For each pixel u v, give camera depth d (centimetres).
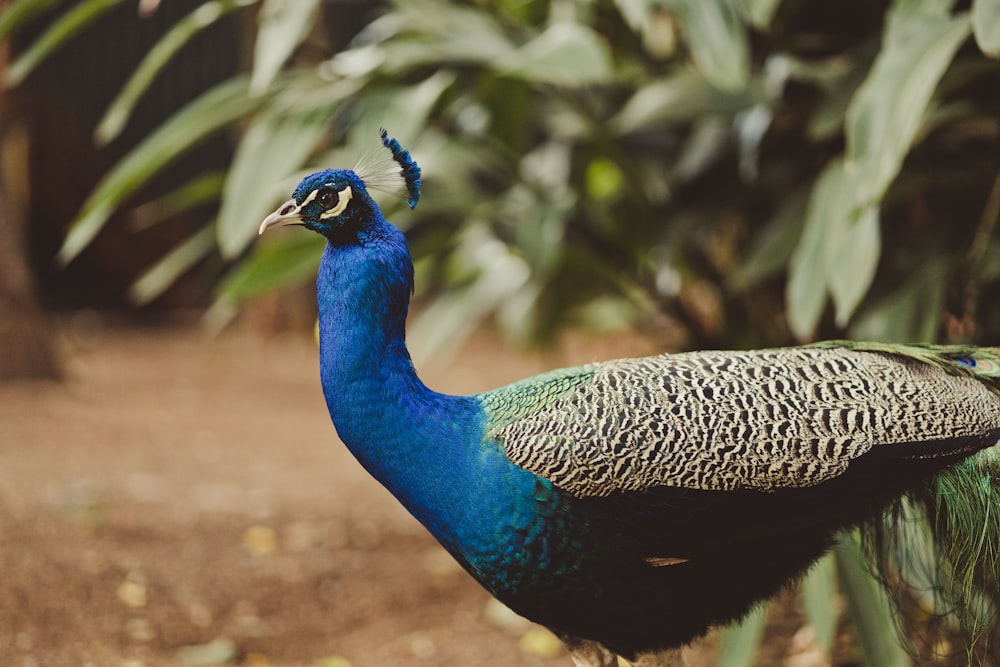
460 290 643
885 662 421
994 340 524
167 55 541
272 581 612
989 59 474
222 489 747
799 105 557
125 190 535
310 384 1181
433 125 607
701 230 591
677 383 353
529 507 345
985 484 371
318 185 353
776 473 341
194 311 1580
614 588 354
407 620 584
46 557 564
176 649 525
